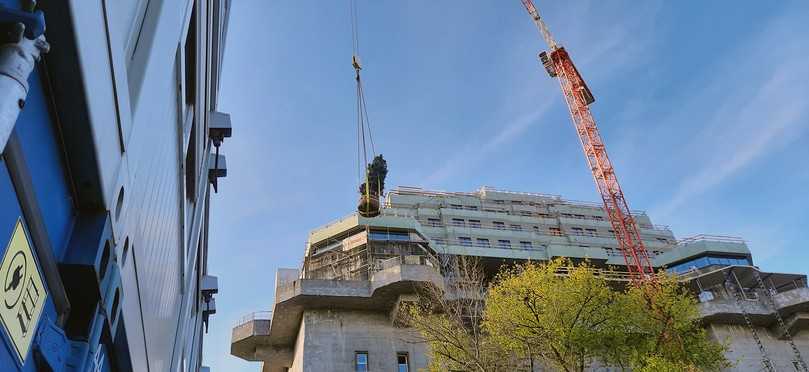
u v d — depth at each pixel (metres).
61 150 3.67
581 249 56.44
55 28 3.13
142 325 7.67
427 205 62.94
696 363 28.03
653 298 28.94
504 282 26.80
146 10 5.44
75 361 3.96
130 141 5.02
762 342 47.28
